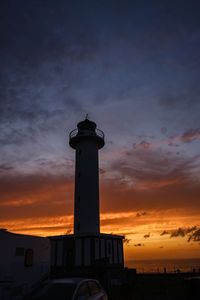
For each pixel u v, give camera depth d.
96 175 27.77
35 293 7.00
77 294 6.61
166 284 18.83
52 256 22.77
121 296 15.07
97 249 21.55
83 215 24.98
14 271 11.30
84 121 30.91
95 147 29.48
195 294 11.24
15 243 11.73
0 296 9.73
